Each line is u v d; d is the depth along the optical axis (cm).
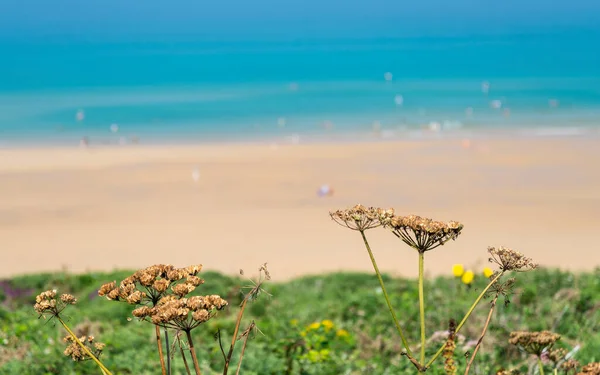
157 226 3133
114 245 2833
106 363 944
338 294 1698
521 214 3198
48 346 1026
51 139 6153
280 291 1797
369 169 4403
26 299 1862
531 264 390
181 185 4044
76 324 1230
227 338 1030
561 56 14588
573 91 9562
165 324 352
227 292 1562
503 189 3762
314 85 11006
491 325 945
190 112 8012
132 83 11812
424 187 3853
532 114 7444
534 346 457
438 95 9394
